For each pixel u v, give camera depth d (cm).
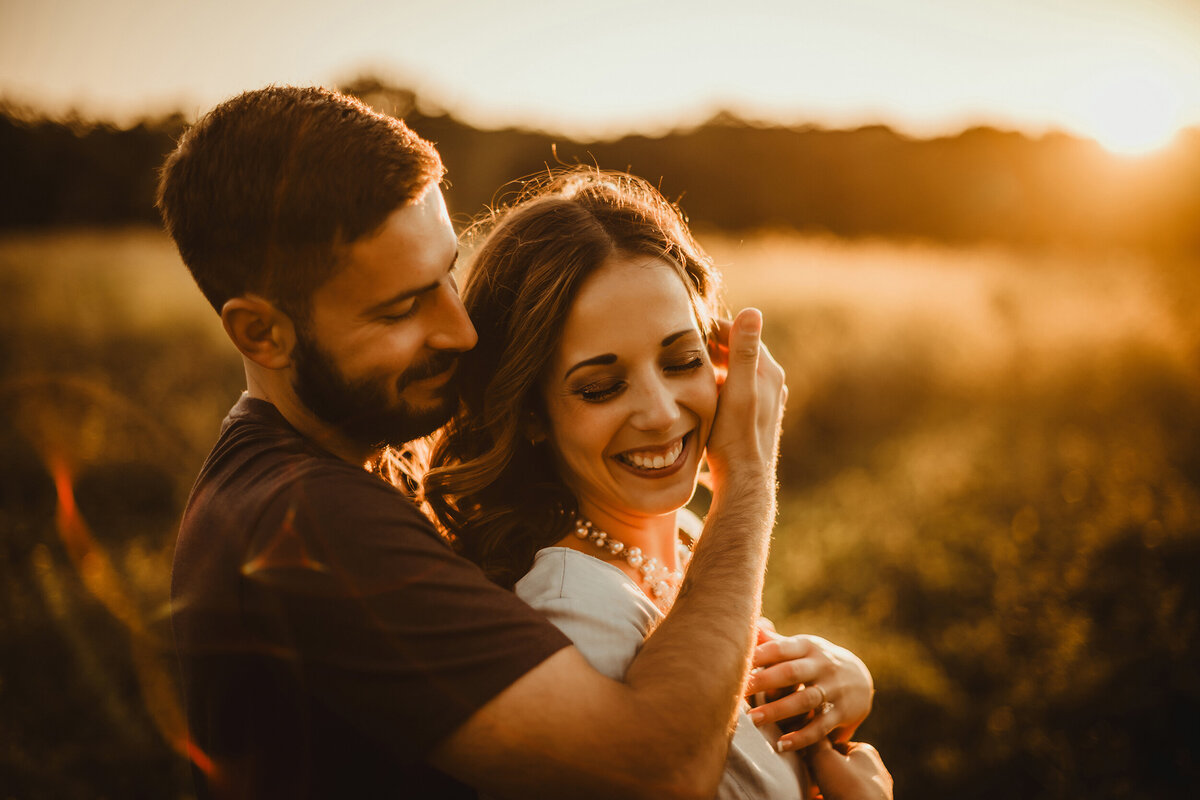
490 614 112
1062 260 1702
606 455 147
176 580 132
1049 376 845
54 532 496
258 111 121
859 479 659
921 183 2923
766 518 148
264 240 118
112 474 586
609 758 107
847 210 2909
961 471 617
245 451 131
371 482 124
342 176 116
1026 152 2998
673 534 175
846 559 485
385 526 116
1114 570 430
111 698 336
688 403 149
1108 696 335
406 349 126
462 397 159
